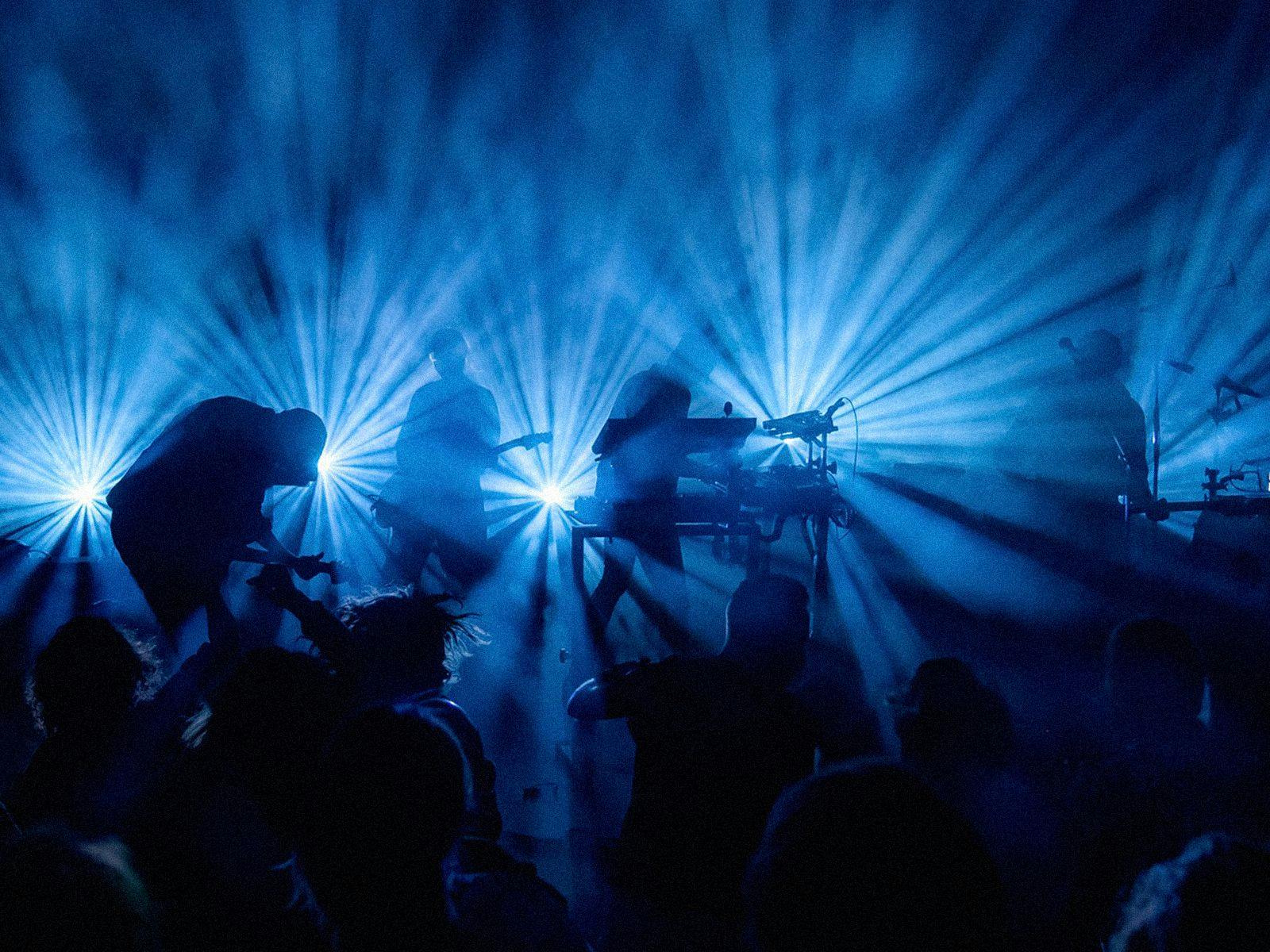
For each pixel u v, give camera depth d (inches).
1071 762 98.6
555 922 70.2
